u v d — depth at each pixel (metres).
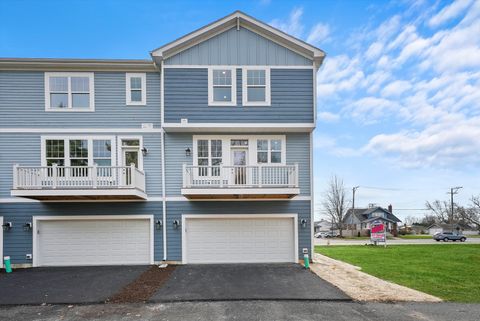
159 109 11.28
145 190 11.02
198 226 11.14
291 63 11.25
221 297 6.91
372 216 51.91
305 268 10.23
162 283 8.19
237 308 6.27
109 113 11.12
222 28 11.16
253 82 11.16
